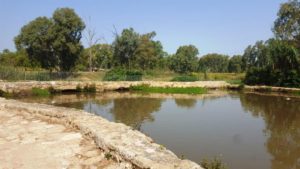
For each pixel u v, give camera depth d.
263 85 40.22
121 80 37.59
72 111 8.30
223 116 17.70
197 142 11.36
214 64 101.00
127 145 5.02
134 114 17.83
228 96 30.67
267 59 42.06
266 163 9.02
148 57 62.72
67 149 5.60
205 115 17.98
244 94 33.25
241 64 81.12
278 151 10.31
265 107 22.11
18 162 4.95
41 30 45.41
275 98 28.92
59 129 7.11
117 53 60.56
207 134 12.75
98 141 5.62
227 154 9.86
